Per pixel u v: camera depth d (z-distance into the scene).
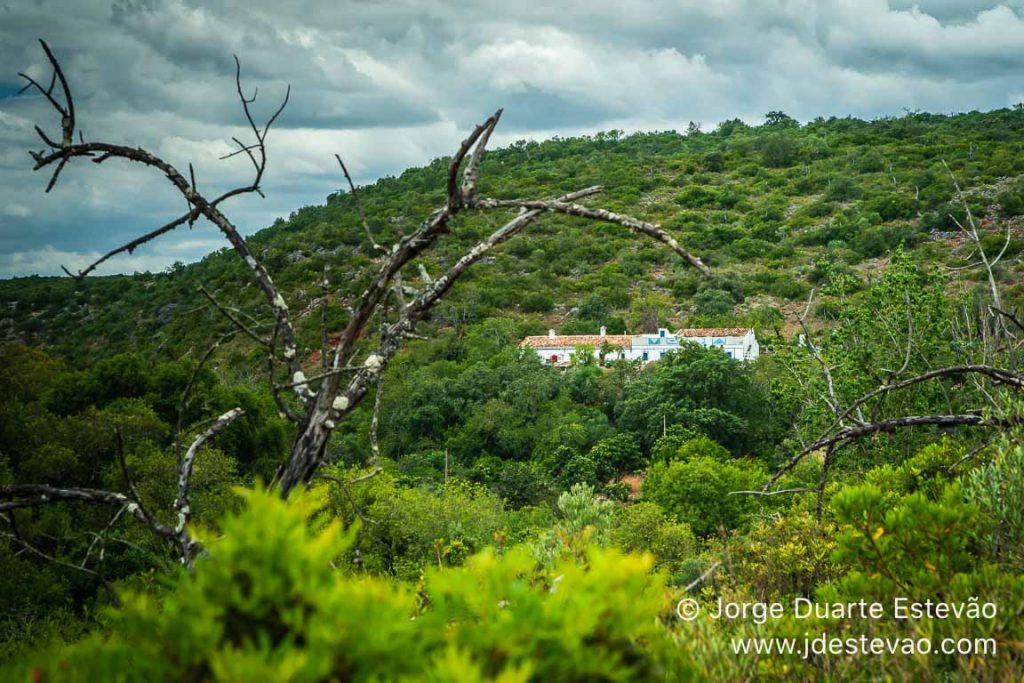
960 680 3.01
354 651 1.60
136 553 15.45
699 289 99.50
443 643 1.91
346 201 190.38
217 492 24.05
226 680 1.47
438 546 5.77
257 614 1.67
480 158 3.64
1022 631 3.18
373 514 25.73
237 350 83.69
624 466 54.09
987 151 151.25
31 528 15.76
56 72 3.49
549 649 1.77
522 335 89.06
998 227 102.19
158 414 39.06
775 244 122.31
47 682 1.63
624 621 1.82
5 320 138.62
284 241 140.12
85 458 29.72
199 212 3.62
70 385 40.03
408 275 75.31
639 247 123.62
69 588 16.41
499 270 110.44
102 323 129.00
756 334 77.19
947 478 6.65
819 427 15.29
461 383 62.84
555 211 3.54
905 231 107.12
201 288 3.50
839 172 156.50
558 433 55.84
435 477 50.84
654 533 24.45
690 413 55.38
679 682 2.64
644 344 79.50
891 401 13.76
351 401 3.52
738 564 5.14
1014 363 6.94
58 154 3.49
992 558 4.27
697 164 179.62
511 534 29.25
